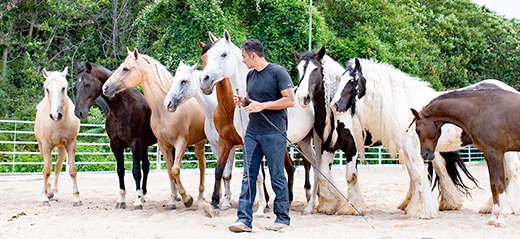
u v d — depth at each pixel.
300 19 13.94
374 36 16.36
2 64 14.86
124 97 5.64
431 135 4.73
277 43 14.12
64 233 3.81
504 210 4.36
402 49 16.95
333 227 4.16
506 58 21.69
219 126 5.01
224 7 14.23
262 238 3.56
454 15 21.44
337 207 5.27
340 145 5.24
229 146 5.07
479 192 7.86
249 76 3.88
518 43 21.84
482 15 22.69
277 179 3.76
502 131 4.24
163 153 5.81
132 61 5.43
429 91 5.51
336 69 5.35
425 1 22.92
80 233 3.83
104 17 17.11
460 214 5.34
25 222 4.36
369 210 5.49
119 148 5.86
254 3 14.54
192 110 5.81
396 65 16.19
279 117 3.70
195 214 4.93
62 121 5.94
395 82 5.34
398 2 20.06
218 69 4.39
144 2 16.91
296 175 11.96
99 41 17.66
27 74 14.73
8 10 15.34
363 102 5.34
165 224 4.27
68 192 7.62
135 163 5.64
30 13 15.66
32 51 16.27
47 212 5.11
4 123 13.66
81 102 5.62
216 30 13.21
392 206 6.17
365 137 5.45
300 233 3.80
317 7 17.00
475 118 4.43
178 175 5.46
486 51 21.66
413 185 5.14
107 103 5.66
